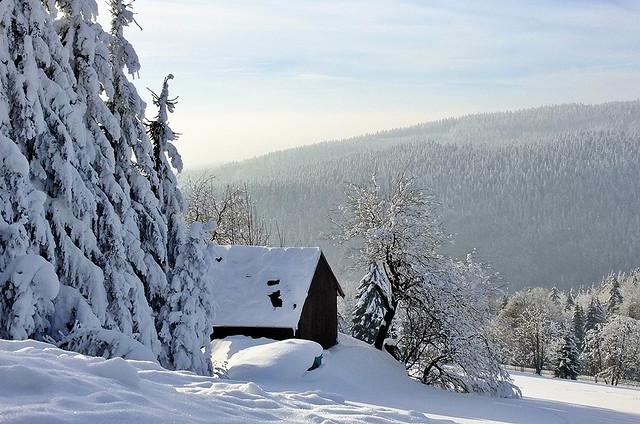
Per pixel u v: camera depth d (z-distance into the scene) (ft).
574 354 273.75
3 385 18.17
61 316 52.70
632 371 297.12
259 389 29.01
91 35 59.21
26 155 53.26
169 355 65.41
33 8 52.34
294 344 85.25
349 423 25.27
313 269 117.70
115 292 57.62
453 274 112.27
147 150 66.64
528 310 314.55
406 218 111.55
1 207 48.06
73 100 55.83
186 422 18.67
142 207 64.80
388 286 116.88
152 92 70.79
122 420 17.31
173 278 67.05
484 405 93.15
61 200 54.54
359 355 108.58
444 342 112.47
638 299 435.12
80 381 19.95
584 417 92.99
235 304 113.09
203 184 177.27
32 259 47.98
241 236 176.04
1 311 47.47
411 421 30.25
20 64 51.47
